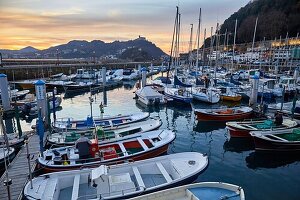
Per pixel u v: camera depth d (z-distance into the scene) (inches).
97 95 1674.5
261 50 2960.1
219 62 2979.8
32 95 1336.1
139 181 410.6
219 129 881.5
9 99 1087.6
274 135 674.8
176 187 374.9
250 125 763.4
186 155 502.6
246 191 487.2
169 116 1094.4
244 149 700.7
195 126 926.4
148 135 631.2
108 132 665.6
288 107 981.2
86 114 1156.5
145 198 353.7
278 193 481.1
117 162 500.1
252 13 4753.9
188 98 1206.3
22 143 642.8
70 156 513.7
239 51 3804.1
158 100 1259.8
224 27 4736.7
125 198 372.8
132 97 1599.4
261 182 522.3
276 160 629.9
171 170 474.3
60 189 418.6
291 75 1945.1
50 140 628.4
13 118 1012.5
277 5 4308.6
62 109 1259.8
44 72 2420.0
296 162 621.0
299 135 661.3
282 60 2689.5
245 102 1326.3
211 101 1235.2
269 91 1344.7
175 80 1381.6
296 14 3865.7
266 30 4067.4
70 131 696.4
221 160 629.0
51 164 478.9
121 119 824.3
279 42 3307.1
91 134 662.5
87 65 3253.0
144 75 1707.7
